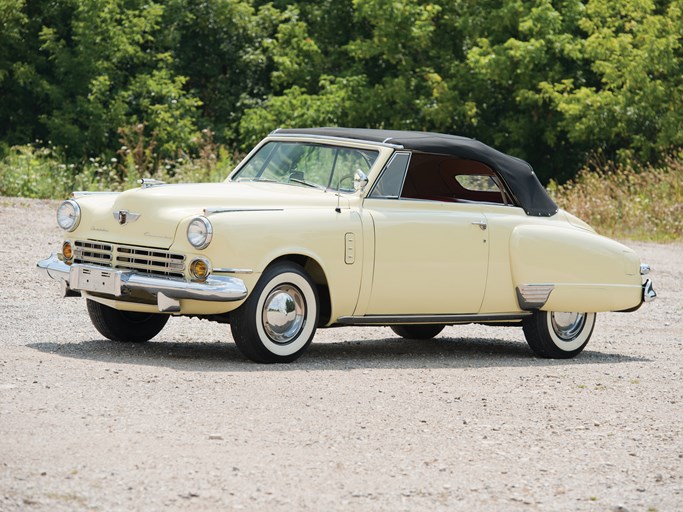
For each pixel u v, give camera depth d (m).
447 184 18.02
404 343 19.78
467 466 11.02
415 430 12.32
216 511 9.16
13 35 62.50
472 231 17.36
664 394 15.33
